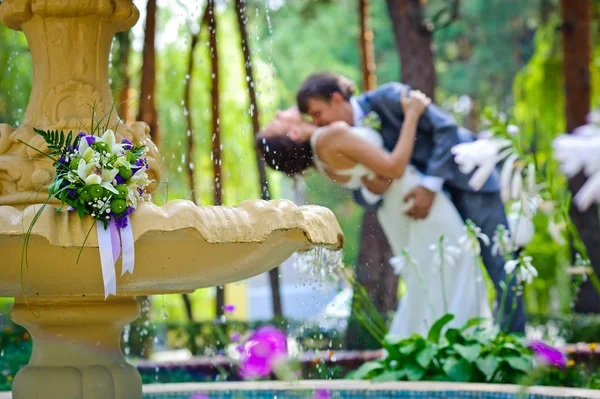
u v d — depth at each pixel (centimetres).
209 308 1372
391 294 816
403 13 864
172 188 1048
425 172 539
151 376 550
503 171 393
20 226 226
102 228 231
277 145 530
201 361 561
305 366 499
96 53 290
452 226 511
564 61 943
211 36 520
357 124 534
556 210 410
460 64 1834
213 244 245
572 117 932
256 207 246
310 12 1475
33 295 266
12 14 287
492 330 428
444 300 454
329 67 1817
